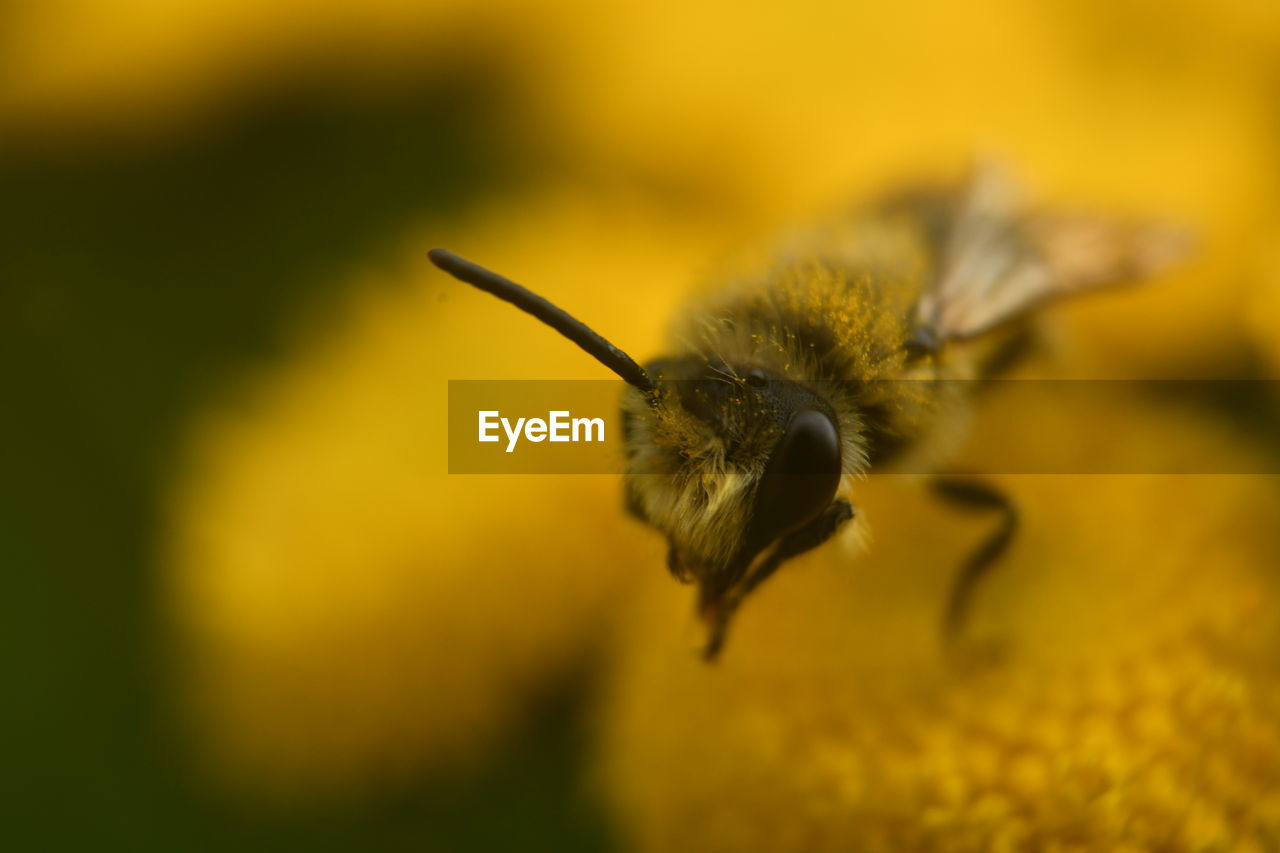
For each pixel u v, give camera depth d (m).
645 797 0.05
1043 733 0.05
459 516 0.05
